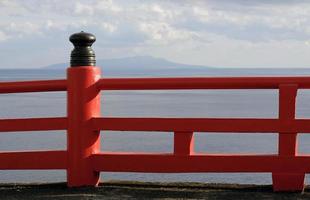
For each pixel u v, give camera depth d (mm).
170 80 5680
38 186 6188
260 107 83500
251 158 5684
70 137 5938
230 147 38844
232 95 148000
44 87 5922
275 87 5566
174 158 5801
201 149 37625
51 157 5977
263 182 21781
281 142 5609
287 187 5652
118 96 139250
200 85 5641
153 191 5848
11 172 24203
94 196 5637
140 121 5820
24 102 98625
